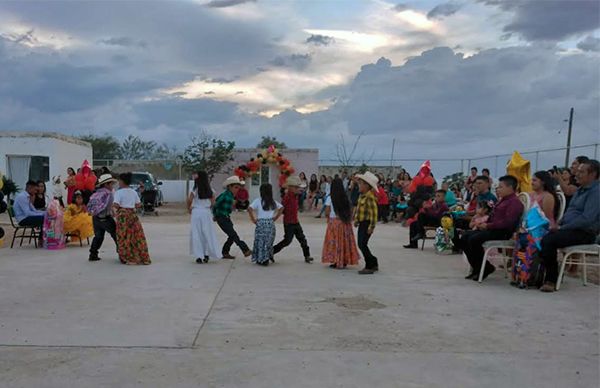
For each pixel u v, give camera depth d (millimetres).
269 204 9273
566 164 14766
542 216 7457
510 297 6938
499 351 4840
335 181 9055
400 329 5480
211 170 28359
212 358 4578
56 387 3965
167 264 9312
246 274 8430
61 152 24516
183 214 23266
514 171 10070
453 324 5676
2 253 10617
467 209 11188
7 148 23531
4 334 5191
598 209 7094
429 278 8242
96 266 9055
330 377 4180
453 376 4234
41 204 12242
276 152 26703
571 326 5629
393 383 4082
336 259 8969
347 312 6129
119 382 4055
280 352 4746
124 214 9180
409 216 17438
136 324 5562
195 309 6188
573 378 4223
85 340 5027
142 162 33094
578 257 8219
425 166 17234
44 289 7211
